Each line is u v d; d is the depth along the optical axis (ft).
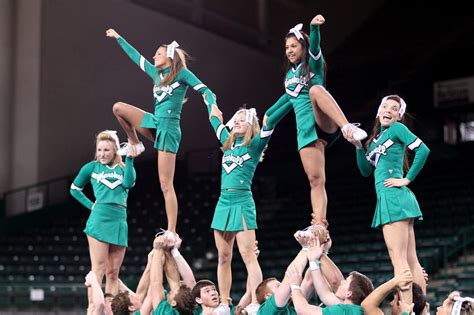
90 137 82.64
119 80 84.64
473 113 89.51
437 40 99.14
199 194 83.66
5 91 80.38
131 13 84.58
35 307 63.16
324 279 22.18
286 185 90.74
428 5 105.60
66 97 81.10
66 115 81.10
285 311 22.71
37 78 80.02
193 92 91.15
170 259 27.09
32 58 80.53
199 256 71.92
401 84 92.94
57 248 73.36
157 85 29.68
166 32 87.51
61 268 69.67
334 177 87.40
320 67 27.02
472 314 22.40
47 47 80.48
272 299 22.56
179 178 87.61
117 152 30.45
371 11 108.47
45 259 70.95
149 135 29.99
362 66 101.30
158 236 26.66
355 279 21.44
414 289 23.17
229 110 94.17
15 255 72.08
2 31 80.69
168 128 29.27
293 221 76.33
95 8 82.64
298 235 22.65
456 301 22.48
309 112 26.86
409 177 24.81
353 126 24.75
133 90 85.76
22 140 80.28
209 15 93.50
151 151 87.66
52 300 63.36
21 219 77.66
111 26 83.61
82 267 69.46
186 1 90.53
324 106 25.49
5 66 80.64
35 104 79.97
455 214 68.33
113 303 24.61
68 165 81.20
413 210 24.99
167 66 29.63
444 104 91.15
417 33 102.99
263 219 79.10
